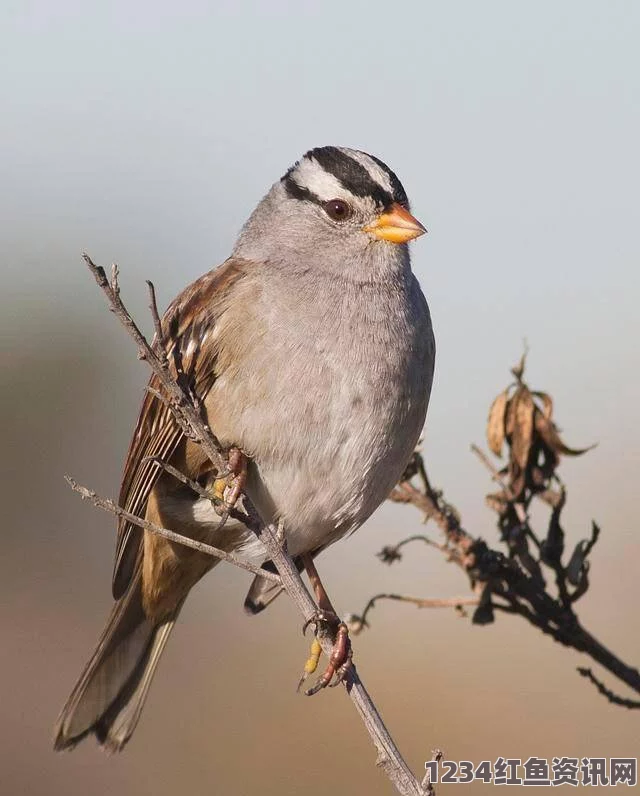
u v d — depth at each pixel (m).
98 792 15.26
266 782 15.65
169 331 9.79
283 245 10.16
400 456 9.87
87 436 20.69
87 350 21.39
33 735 16.17
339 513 9.84
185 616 18.56
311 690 8.95
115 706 10.57
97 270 7.98
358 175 10.15
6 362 20.78
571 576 9.48
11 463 20.12
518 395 9.88
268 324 9.55
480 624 9.68
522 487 9.80
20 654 17.58
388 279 9.95
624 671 9.35
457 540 9.93
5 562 19.17
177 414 8.41
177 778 15.73
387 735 8.08
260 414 9.49
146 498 9.87
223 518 8.48
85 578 19.08
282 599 18.80
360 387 9.56
